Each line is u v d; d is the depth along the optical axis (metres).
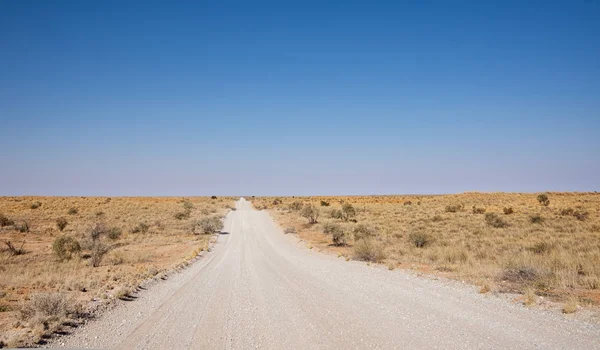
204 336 8.47
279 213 74.31
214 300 12.25
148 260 23.56
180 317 10.14
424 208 68.69
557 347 7.05
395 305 10.73
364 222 46.03
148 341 8.14
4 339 8.24
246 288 14.25
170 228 45.00
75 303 11.21
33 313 9.77
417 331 8.27
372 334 8.20
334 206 85.19
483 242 26.02
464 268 16.38
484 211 56.00
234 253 27.23
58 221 40.00
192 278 16.91
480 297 11.42
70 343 8.00
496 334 7.87
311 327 8.93
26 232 38.16
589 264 15.14
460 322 8.82
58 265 20.47
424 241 25.59
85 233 35.97
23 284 15.02
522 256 17.58
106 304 11.57
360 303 11.13
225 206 99.50
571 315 9.20
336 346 7.58
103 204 83.75
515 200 87.50
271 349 7.57
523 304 10.41
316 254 25.81
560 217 43.88
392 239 29.14
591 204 67.31
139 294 13.36
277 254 26.12
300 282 15.13
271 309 10.84
